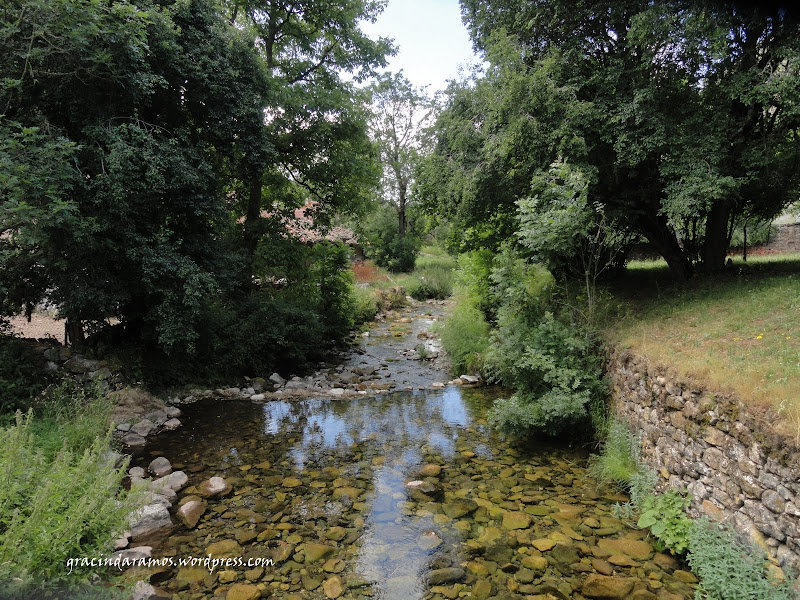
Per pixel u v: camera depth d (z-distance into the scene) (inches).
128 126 278.8
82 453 207.6
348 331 588.1
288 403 350.0
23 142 236.2
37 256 269.3
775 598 122.0
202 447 265.4
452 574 154.4
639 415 223.1
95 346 326.0
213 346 380.5
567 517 190.1
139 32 263.4
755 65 285.3
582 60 340.8
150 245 306.5
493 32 351.3
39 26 231.1
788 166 331.3
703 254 391.5
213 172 361.4
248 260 451.5
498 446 268.2
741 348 202.7
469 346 435.5
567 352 282.8
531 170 336.8
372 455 256.2
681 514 170.9
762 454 140.5
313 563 160.4
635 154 295.4
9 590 102.8
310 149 481.7
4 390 242.5
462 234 476.1
